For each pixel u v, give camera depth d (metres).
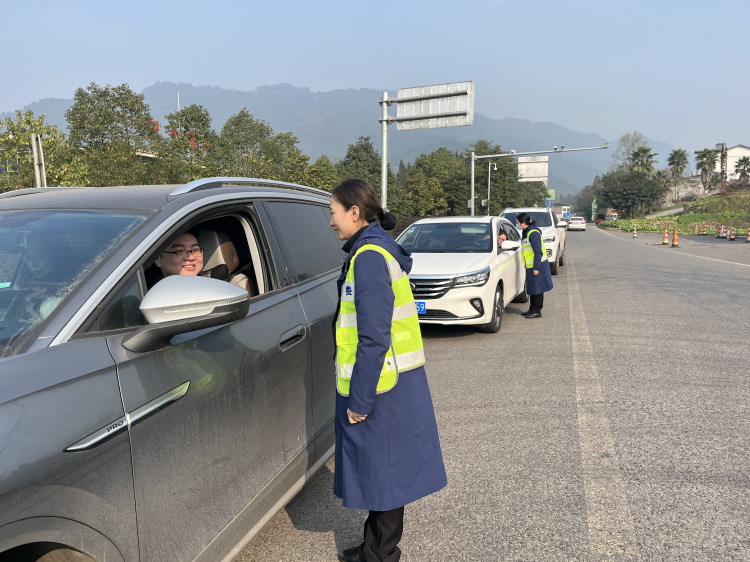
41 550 1.42
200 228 2.81
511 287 8.38
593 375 5.43
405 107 18.16
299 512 3.06
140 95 31.38
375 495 2.15
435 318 6.86
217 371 2.03
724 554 2.57
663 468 3.45
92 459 1.47
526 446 3.83
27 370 1.46
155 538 1.68
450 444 3.90
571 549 2.65
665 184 114.38
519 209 15.50
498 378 5.40
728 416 4.29
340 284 2.22
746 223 55.22
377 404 2.13
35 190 2.72
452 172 76.00
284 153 38.06
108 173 21.41
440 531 2.82
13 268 1.85
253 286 2.76
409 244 8.05
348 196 2.22
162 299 1.68
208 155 23.64
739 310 8.70
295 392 2.61
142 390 1.67
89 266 1.82
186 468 1.83
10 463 1.28
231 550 2.07
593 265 16.50
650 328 7.50
